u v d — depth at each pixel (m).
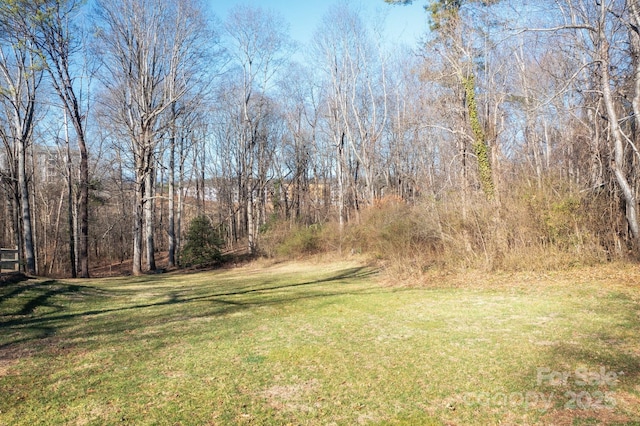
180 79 26.56
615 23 13.76
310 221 36.38
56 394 5.01
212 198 49.19
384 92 30.20
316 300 11.53
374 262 20.52
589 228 13.20
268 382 5.35
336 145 30.20
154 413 4.45
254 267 26.09
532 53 20.61
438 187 18.56
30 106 20.25
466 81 16.34
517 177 15.45
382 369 5.71
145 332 8.23
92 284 16.58
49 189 35.28
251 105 34.59
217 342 7.35
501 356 6.01
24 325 8.95
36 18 17.98
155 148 27.64
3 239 34.72
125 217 35.47
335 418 4.30
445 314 8.95
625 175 13.69
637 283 10.10
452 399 4.69
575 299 9.36
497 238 14.09
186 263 28.06
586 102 15.77
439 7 17.30
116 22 23.53
